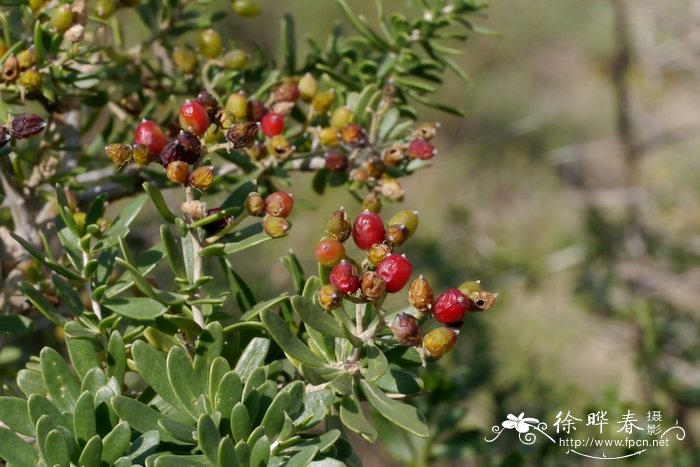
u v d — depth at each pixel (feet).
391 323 1.34
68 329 1.40
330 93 1.71
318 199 4.62
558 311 3.81
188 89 1.86
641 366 2.88
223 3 3.08
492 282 3.65
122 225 1.47
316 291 1.40
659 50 3.93
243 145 1.43
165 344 1.46
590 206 3.74
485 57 5.83
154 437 1.31
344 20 4.96
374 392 1.37
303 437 1.37
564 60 5.82
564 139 5.56
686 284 3.43
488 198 5.48
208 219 1.38
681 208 3.85
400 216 1.39
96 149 1.86
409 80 1.89
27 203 1.70
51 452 1.27
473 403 2.87
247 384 1.33
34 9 1.62
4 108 1.53
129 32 3.09
